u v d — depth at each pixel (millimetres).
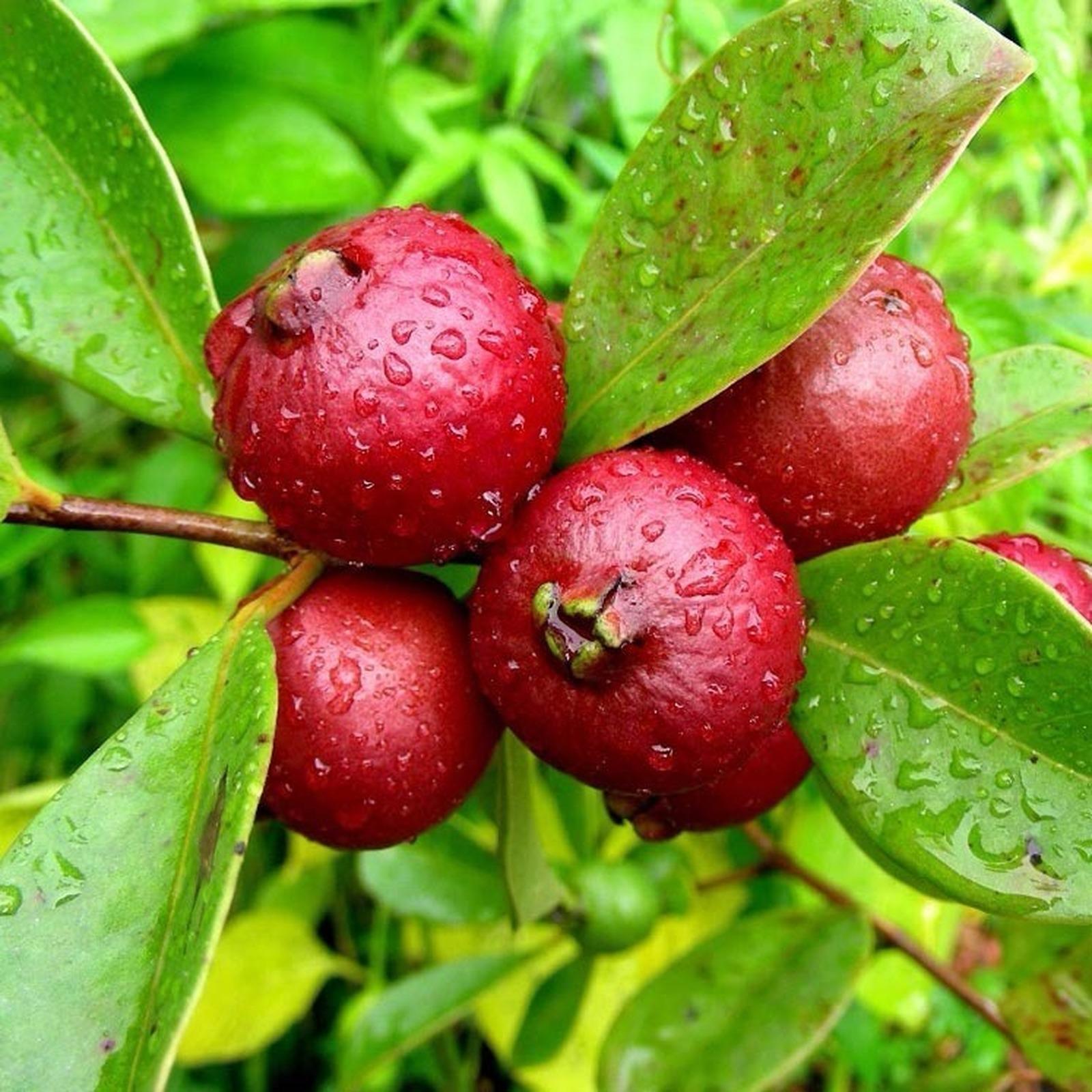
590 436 124
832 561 125
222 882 96
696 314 122
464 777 127
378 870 224
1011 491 215
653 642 107
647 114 220
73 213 145
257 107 252
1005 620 113
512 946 254
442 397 108
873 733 120
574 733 112
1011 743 114
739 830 243
